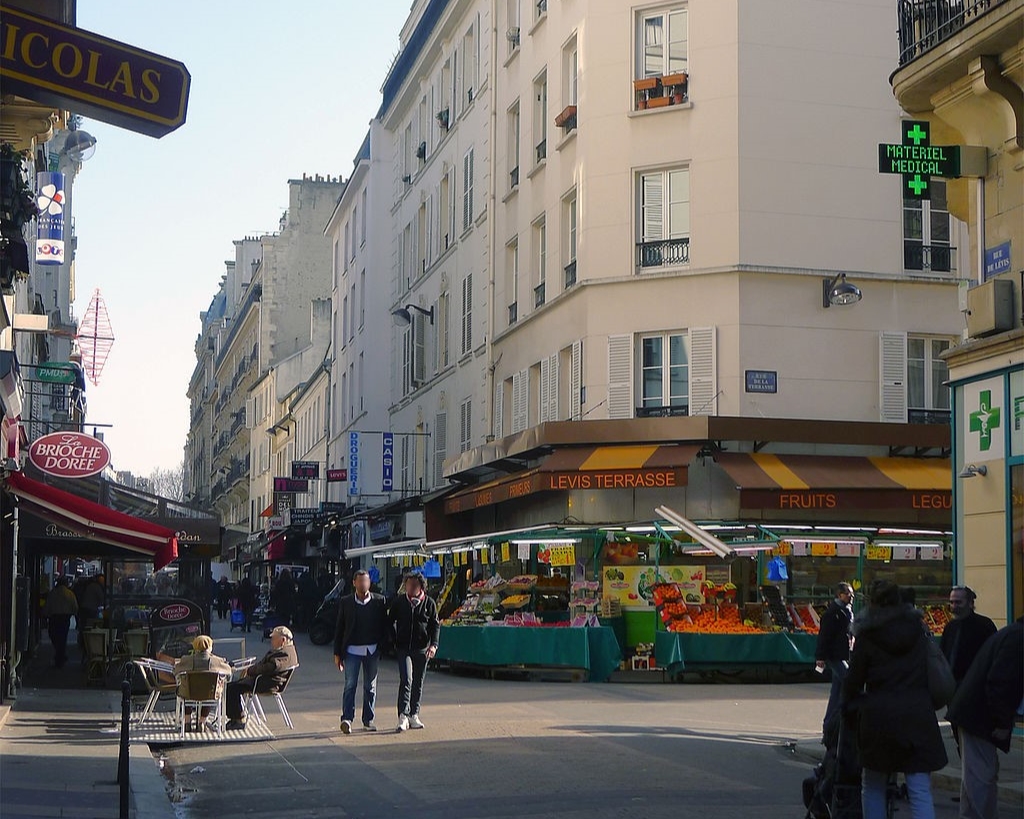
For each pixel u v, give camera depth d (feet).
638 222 90.68
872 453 87.20
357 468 155.94
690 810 33.88
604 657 74.23
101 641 70.85
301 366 245.65
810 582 81.51
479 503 97.25
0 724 50.93
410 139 150.61
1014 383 49.57
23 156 56.49
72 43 32.32
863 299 88.33
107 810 34.06
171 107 32.99
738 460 83.92
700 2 89.40
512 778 39.11
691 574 78.33
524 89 106.93
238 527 293.23
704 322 87.35
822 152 88.53
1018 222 50.31
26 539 77.97
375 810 34.68
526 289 104.94
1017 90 49.65
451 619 83.92
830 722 30.37
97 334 101.09
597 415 89.97
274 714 57.47
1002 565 49.98
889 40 90.02
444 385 129.08
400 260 153.17
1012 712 26.78
